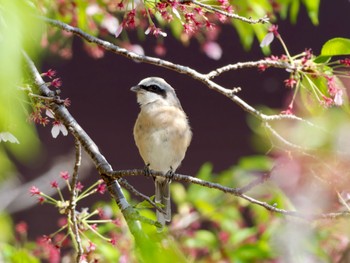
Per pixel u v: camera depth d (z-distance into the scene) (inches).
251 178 415.5
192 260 389.1
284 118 280.4
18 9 118.3
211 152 714.2
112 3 408.8
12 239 355.3
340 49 317.4
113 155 713.0
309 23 714.2
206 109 723.4
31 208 663.1
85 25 415.8
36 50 120.1
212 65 719.1
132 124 721.0
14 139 181.8
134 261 340.2
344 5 719.1
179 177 271.7
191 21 305.9
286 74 722.8
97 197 660.1
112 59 726.5
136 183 706.8
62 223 344.8
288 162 196.1
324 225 322.3
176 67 313.7
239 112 722.2
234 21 399.9
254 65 324.5
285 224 318.3
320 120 163.5
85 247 305.6
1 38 113.0
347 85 318.3
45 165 655.8
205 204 416.2
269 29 331.3
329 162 180.1
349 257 316.8
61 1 390.0
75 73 720.3
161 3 299.4
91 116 718.5
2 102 126.0
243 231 391.9
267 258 374.9
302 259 301.1
